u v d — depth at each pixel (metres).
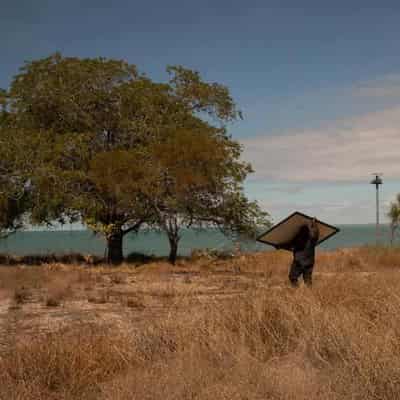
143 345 7.30
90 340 7.32
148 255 33.09
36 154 26.38
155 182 24.86
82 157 27.00
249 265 23.14
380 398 5.47
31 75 28.33
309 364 6.52
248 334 7.37
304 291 9.20
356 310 8.18
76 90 27.95
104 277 19.42
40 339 8.03
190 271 22.61
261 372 6.05
